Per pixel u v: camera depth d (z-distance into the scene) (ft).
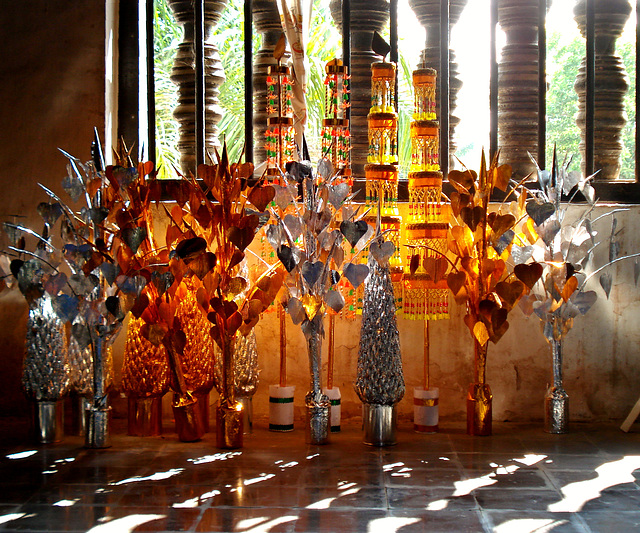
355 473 10.14
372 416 11.47
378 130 12.19
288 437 12.14
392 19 13.30
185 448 11.45
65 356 11.94
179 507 8.89
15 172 13.29
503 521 8.44
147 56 13.41
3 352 13.21
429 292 12.25
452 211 12.85
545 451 11.23
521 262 11.72
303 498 9.17
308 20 12.98
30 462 10.76
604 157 15.01
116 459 10.87
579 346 13.09
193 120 16.20
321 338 11.73
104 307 11.35
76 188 11.44
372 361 11.38
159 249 11.73
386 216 12.25
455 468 10.36
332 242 11.17
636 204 13.09
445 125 13.39
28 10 13.26
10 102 13.30
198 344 12.05
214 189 11.26
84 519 8.56
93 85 13.23
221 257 11.34
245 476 10.03
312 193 11.14
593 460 10.76
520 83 14.98
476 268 11.94
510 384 13.17
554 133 32.73
